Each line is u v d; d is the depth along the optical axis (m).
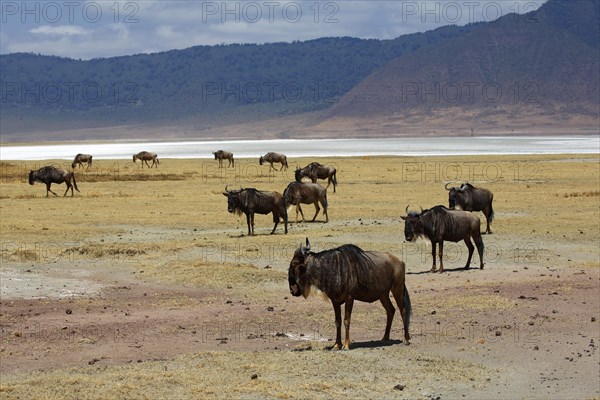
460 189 55.12
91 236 56.34
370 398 23.05
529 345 29.47
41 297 37.94
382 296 28.14
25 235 56.19
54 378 24.53
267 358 26.67
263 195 55.88
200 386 23.64
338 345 27.73
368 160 167.75
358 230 57.00
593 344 29.67
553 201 77.56
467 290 38.59
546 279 41.41
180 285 40.09
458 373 25.70
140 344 29.62
